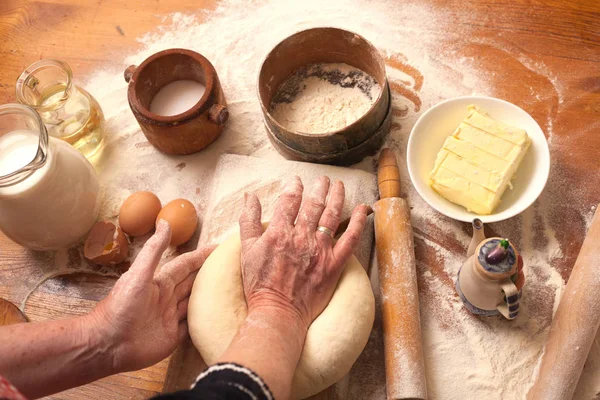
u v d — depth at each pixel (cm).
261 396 89
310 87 160
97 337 115
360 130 141
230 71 174
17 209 134
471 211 135
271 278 118
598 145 148
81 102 158
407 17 172
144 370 135
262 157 161
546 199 144
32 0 187
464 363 130
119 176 163
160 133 151
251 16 181
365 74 158
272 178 150
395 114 161
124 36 182
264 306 115
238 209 147
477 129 138
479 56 163
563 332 124
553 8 165
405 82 164
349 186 146
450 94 160
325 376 117
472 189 134
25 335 111
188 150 160
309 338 118
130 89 151
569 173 146
